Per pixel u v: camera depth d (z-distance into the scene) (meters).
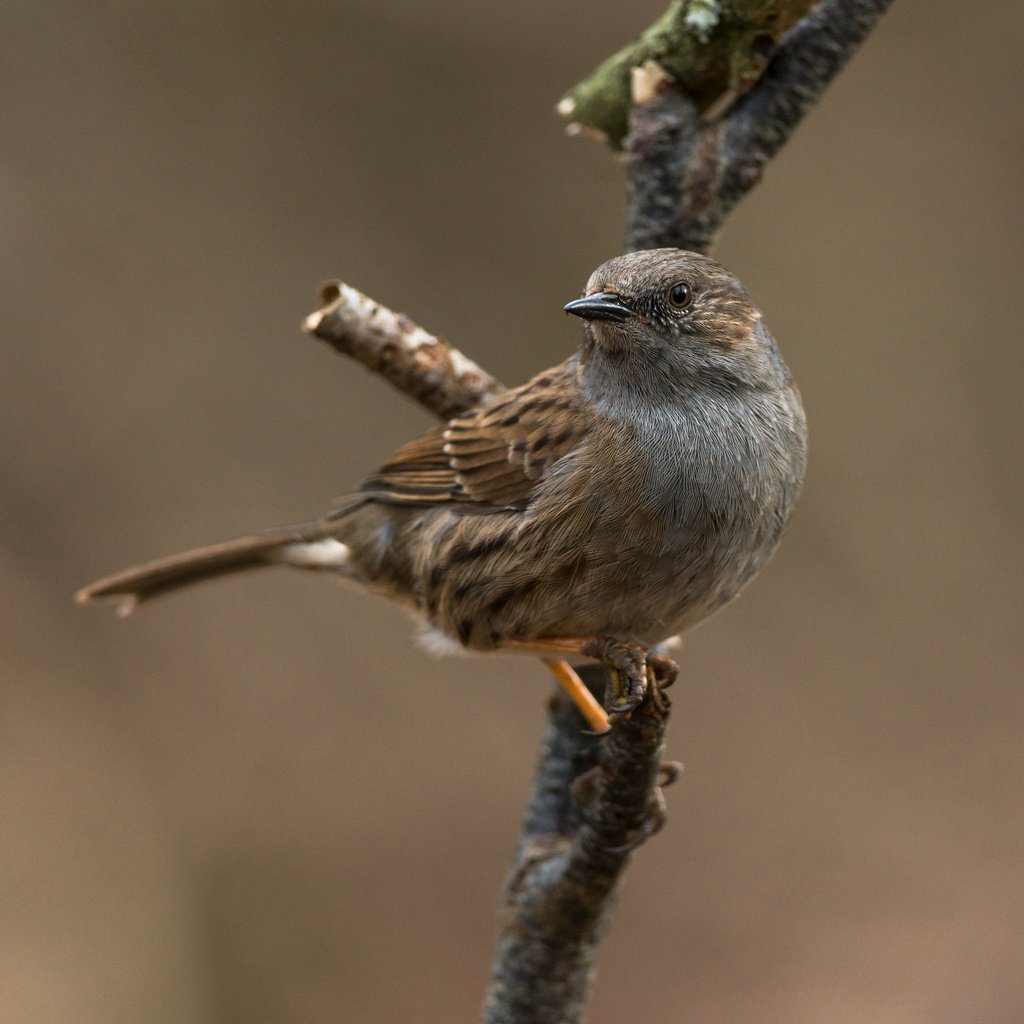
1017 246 14.09
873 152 14.34
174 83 14.26
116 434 13.62
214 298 13.97
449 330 14.12
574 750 6.46
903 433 13.69
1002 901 12.18
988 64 14.37
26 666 12.83
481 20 14.60
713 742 12.95
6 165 13.89
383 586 7.77
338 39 14.53
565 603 6.54
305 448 13.82
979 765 12.76
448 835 12.70
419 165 14.38
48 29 14.08
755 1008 11.91
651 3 14.55
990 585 13.27
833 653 13.19
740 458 6.45
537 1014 6.17
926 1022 11.65
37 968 11.37
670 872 12.59
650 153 6.61
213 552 8.30
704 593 6.49
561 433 6.62
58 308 13.72
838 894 12.39
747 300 6.74
